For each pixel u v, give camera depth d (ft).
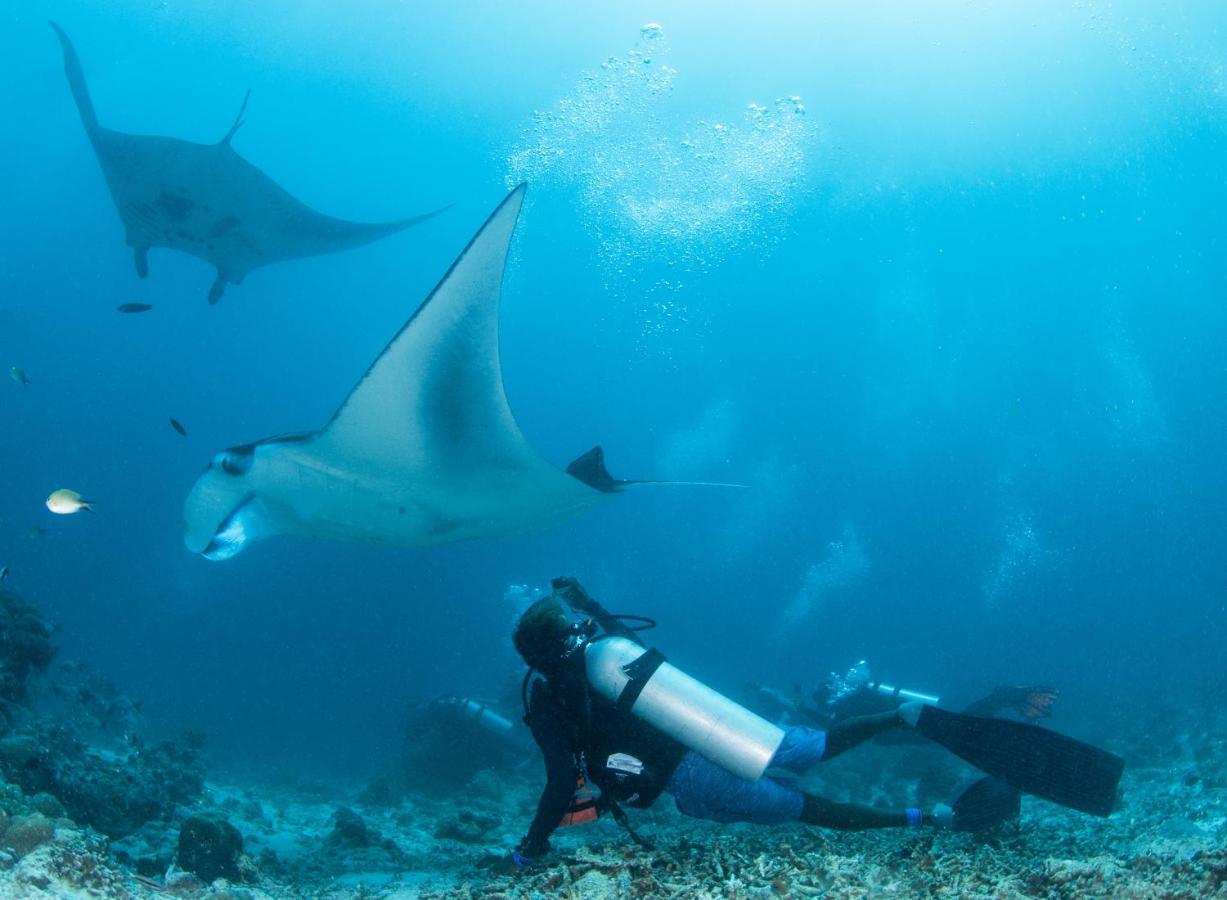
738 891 6.58
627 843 8.54
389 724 44.65
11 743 11.41
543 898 6.86
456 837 15.56
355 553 65.87
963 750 7.49
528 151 76.13
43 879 6.18
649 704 7.05
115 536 77.15
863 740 7.68
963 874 6.86
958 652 87.56
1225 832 10.36
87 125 30.12
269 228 34.17
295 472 10.00
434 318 9.13
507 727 24.90
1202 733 23.44
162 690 46.91
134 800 13.07
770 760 6.89
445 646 64.18
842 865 7.22
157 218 32.30
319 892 10.14
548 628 7.47
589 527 118.01
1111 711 35.63
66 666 22.66
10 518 76.79
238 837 9.98
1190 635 73.56
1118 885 6.01
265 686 53.16
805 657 89.40
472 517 11.56
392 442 9.98
